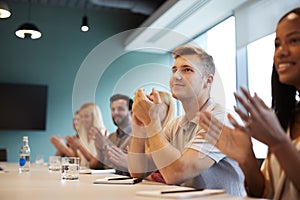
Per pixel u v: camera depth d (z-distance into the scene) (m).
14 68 5.55
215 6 3.95
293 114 0.98
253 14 3.74
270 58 3.60
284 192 0.87
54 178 1.47
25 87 5.45
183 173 1.17
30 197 0.84
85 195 0.88
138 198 0.82
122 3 4.80
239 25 3.97
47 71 5.67
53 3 5.66
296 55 0.86
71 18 5.87
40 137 5.53
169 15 4.21
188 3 3.88
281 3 3.32
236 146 0.95
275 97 1.01
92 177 1.50
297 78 0.88
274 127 0.73
